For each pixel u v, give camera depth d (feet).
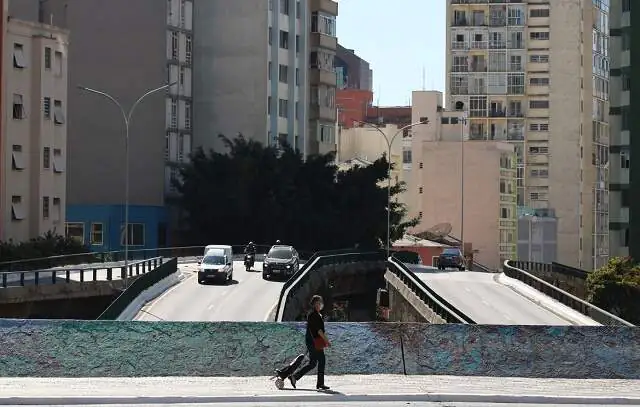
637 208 258.37
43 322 89.97
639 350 92.79
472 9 500.33
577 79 492.95
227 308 178.60
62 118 278.05
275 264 231.30
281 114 369.09
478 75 498.69
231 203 319.68
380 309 286.25
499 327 93.04
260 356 90.84
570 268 271.49
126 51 336.70
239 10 355.97
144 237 329.93
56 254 246.47
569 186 492.54
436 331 92.94
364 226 342.44
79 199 334.65
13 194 262.67
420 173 478.18
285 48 370.94
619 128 264.52
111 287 204.54
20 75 265.34
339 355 91.50
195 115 358.43
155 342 90.58
